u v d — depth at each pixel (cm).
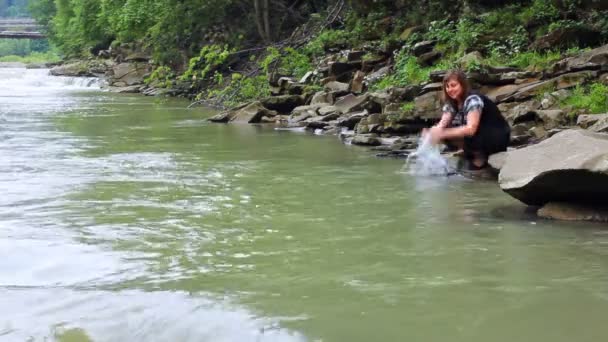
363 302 393
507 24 1502
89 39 4662
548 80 1102
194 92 2691
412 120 1144
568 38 1343
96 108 2172
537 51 1362
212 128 1476
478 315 371
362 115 1322
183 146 1160
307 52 2106
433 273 445
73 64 4528
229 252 505
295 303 394
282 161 966
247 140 1233
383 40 1859
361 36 2000
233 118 1627
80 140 1269
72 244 529
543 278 430
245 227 583
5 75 4169
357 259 482
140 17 3012
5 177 848
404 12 2009
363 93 1598
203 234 560
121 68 3653
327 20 2295
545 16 1481
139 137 1313
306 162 952
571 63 1135
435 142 884
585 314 370
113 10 3638
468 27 1550
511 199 682
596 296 396
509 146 930
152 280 440
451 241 526
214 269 462
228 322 367
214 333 354
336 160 966
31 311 387
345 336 347
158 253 504
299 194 728
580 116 903
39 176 856
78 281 440
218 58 2345
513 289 411
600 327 353
